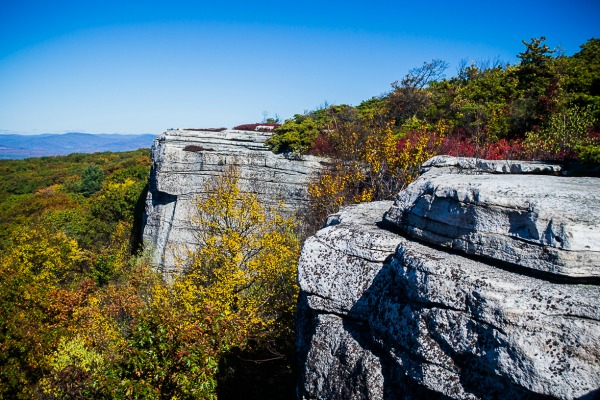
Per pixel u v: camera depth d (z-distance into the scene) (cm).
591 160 702
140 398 768
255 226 1683
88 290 1825
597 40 2311
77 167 7750
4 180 6756
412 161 1472
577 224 392
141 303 1595
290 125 2227
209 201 1692
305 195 2003
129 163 6556
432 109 2255
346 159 1888
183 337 823
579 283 391
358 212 736
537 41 2050
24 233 2605
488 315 390
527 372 363
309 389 565
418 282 452
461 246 478
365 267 550
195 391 782
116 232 3158
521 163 741
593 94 1725
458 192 486
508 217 439
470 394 402
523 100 1830
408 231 559
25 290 1430
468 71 2841
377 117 2427
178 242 2098
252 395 979
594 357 342
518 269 431
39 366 1277
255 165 2075
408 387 467
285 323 1152
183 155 2114
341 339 543
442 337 422
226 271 1399
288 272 1354
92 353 1182
